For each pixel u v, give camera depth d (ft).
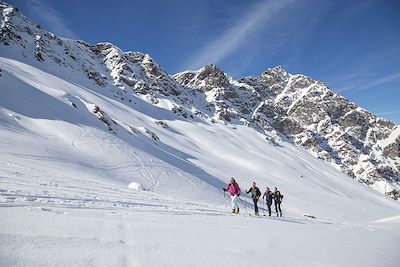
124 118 350.23
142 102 538.47
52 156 121.29
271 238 23.86
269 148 598.34
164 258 13.57
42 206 22.29
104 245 13.89
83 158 145.07
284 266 15.14
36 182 42.68
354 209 304.71
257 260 15.60
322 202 297.94
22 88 202.59
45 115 185.47
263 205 197.36
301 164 571.28
